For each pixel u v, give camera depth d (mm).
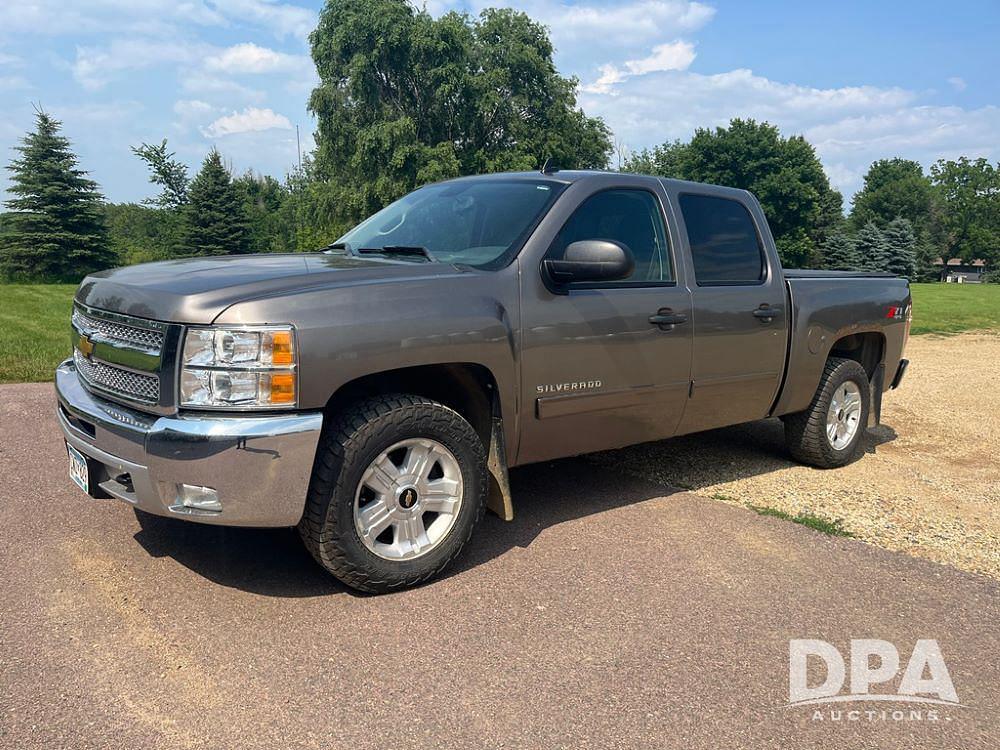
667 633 3111
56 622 3014
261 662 2795
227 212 44938
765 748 2451
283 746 2352
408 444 3336
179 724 2430
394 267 3504
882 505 4824
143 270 3574
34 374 8133
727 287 4660
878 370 6000
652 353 4215
